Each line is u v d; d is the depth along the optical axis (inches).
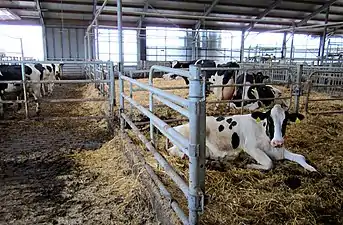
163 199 79.4
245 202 81.3
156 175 90.8
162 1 488.4
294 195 85.6
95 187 103.5
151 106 109.4
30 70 225.8
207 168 105.7
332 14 570.6
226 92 225.8
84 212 88.3
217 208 77.2
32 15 539.2
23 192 100.1
